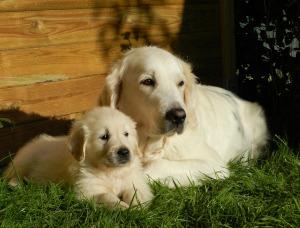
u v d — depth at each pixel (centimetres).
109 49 190
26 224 122
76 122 137
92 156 132
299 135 186
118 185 134
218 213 125
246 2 221
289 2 207
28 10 169
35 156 150
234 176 146
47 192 134
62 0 176
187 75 152
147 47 151
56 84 178
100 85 189
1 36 165
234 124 176
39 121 175
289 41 210
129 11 194
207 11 215
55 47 176
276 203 130
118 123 133
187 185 143
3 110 167
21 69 170
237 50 224
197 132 156
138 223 122
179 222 123
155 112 140
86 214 124
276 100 208
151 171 144
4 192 133
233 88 221
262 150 185
